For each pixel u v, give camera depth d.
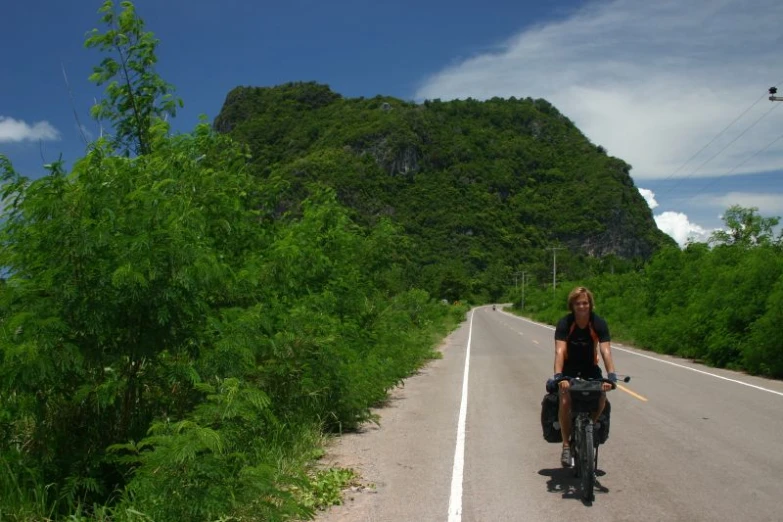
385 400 12.69
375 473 7.21
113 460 5.57
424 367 19.30
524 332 41.81
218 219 8.36
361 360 11.12
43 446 5.96
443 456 7.98
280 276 9.19
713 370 18.28
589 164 161.62
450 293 111.00
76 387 5.93
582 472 6.07
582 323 6.32
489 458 7.86
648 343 26.77
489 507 5.95
